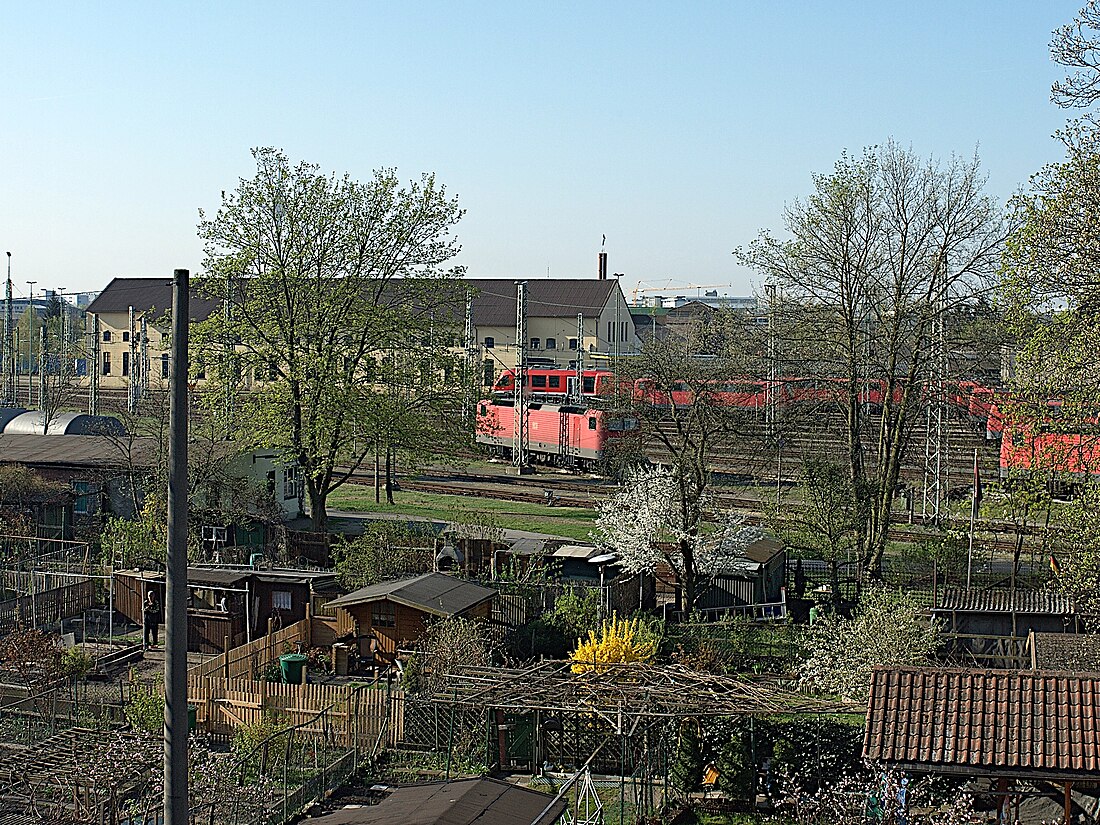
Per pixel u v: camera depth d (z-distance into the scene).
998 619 30.45
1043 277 25.61
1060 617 30.05
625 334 110.88
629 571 38.19
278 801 21.20
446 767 24.11
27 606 33.44
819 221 39.66
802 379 42.03
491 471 69.44
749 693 24.00
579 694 23.62
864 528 38.97
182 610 11.08
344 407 44.91
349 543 39.56
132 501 44.84
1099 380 24.64
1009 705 17.73
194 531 40.41
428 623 31.11
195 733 24.89
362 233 46.12
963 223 38.41
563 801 17.47
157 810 18.38
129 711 24.70
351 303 46.50
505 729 24.83
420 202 47.06
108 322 106.31
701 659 30.08
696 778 22.98
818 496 39.34
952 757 17.00
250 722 25.94
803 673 29.75
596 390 76.94
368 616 31.89
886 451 39.91
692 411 40.97
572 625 32.28
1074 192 25.00
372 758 24.81
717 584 38.56
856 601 38.03
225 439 46.75
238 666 29.27
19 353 130.38
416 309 48.06
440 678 25.70
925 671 18.58
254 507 44.91
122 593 35.53
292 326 45.62
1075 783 17.12
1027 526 37.47
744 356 43.09
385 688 29.31
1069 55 24.33
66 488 44.19
